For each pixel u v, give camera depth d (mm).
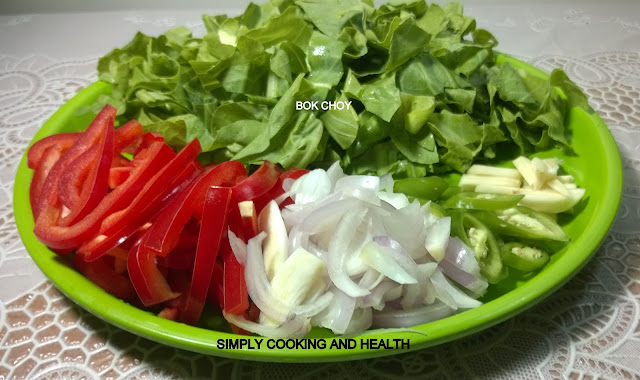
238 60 282
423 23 314
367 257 203
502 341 212
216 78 287
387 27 294
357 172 280
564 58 389
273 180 233
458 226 231
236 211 215
